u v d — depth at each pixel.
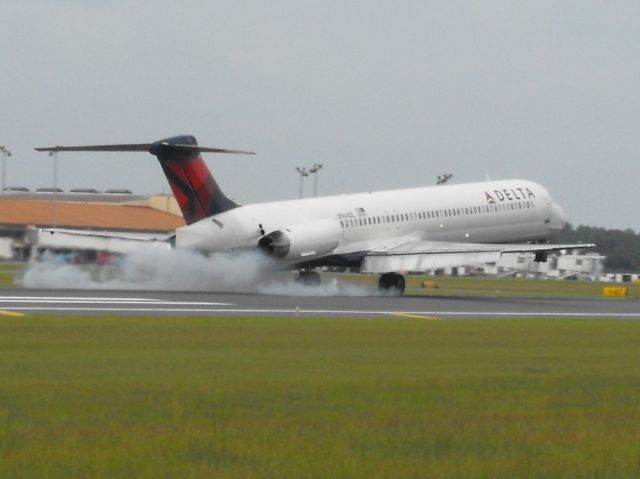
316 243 159.12
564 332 97.06
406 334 91.06
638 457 43.03
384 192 174.75
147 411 50.97
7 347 75.56
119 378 61.12
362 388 59.12
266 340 83.69
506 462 42.09
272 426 47.94
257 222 155.12
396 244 167.00
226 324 96.75
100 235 157.38
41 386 57.56
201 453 42.56
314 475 39.62
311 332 90.88
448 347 81.50
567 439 46.34
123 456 41.62
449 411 52.62
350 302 134.75
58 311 109.44
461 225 180.75
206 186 151.25
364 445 44.59
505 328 99.81
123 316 103.81
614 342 88.31
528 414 52.16
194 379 61.34
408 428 48.19
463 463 41.84
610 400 56.59
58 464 40.25
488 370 67.94
